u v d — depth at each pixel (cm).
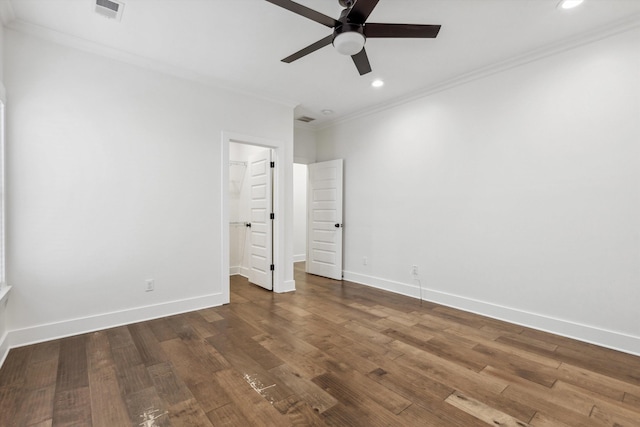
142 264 308
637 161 243
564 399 184
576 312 271
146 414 169
